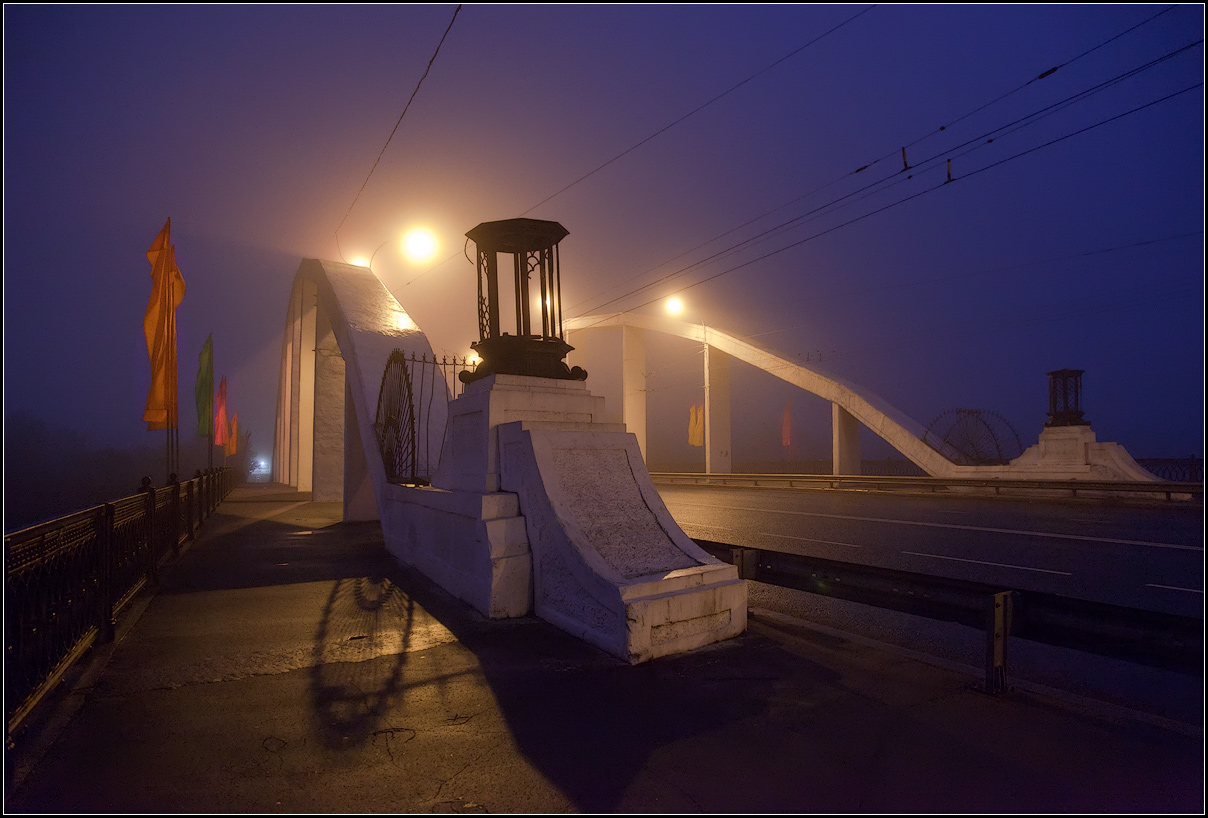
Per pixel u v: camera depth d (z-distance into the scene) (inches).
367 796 122.1
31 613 157.5
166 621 253.8
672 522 257.4
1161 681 201.6
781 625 237.8
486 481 278.5
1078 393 870.4
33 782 126.3
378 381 544.7
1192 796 119.3
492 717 158.6
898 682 178.7
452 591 296.8
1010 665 217.3
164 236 485.7
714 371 1537.9
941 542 465.7
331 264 704.4
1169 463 921.5
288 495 1109.1
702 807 117.7
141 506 304.8
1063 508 690.2
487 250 321.7
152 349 478.3
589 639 216.5
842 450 1221.7
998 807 116.2
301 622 251.0
